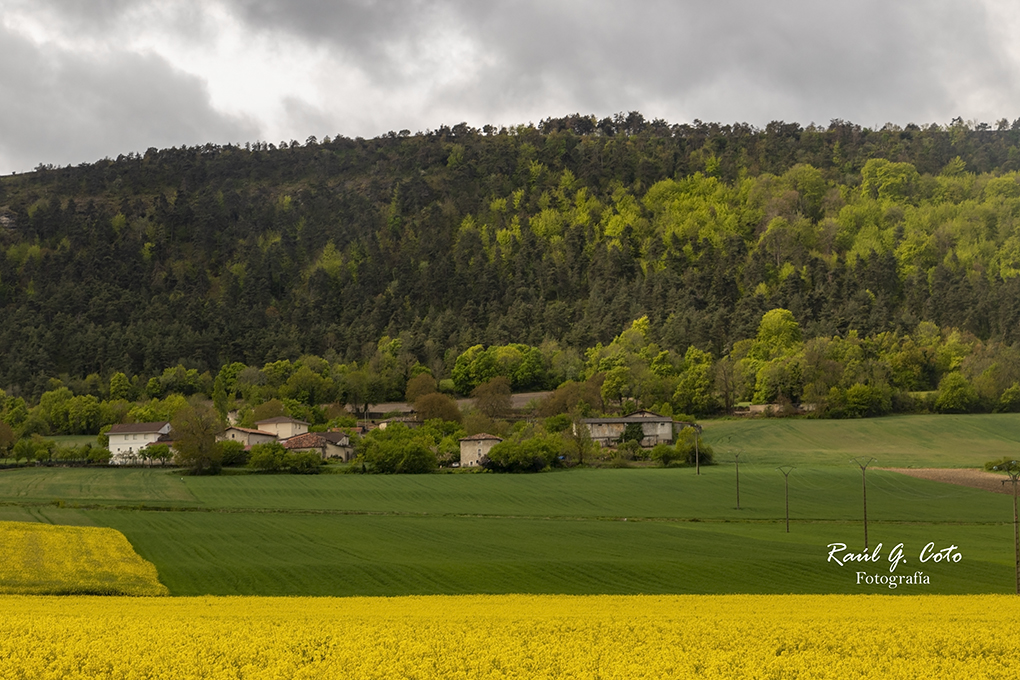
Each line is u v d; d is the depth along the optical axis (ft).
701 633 121.60
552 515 333.83
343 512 335.06
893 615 140.15
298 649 110.11
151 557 236.22
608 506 357.00
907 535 280.72
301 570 219.61
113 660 103.24
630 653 108.88
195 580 207.92
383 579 209.97
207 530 284.20
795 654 109.40
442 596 179.52
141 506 340.80
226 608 155.74
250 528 290.56
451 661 104.63
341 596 189.78
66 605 158.81
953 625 126.31
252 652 107.76
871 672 101.14
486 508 350.23
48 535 257.55
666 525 305.94
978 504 353.92
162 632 117.19
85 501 352.28
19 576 199.31
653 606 160.45
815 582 207.92
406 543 264.93
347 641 113.29
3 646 107.96
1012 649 111.04
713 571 219.00
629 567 223.51
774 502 366.22
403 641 113.19
